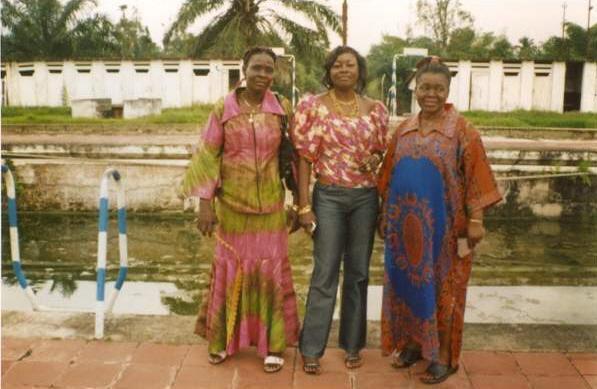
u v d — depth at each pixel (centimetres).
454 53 2786
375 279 672
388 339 289
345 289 295
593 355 306
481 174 260
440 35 2803
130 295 637
